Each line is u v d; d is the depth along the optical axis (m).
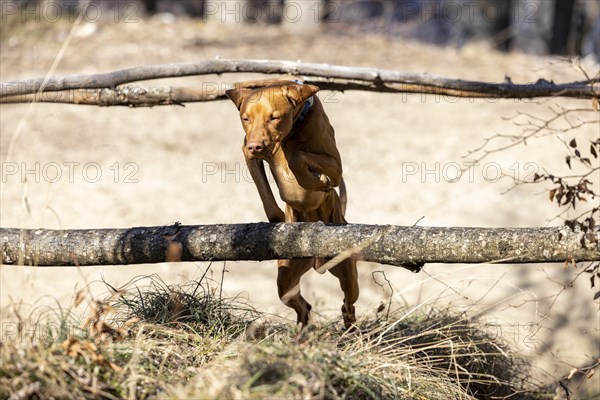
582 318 13.41
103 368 6.33
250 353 6.47
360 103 21.27
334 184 7.50
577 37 33.59
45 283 13.19
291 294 8.08
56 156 17.53
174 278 13.38
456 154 18.47
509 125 19.66
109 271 13.67
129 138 18.81
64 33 23.61
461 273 14.37
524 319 13.05
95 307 6.62
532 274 14.59
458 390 7.62
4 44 22.59
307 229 7.31
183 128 19.73
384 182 17.44
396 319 8.92
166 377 6.56
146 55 22.17
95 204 16.02
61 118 19.20
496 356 9.02
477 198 16.73
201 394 6.02
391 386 6.82
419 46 25.20
